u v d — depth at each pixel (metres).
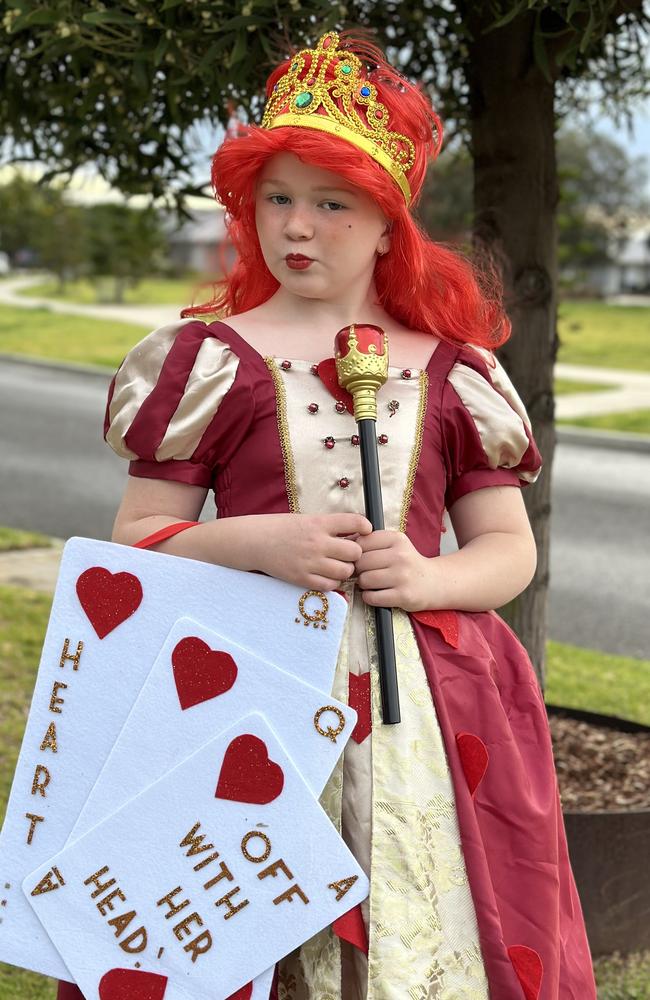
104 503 7.81
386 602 1.71
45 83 3.16
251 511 1.78
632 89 3.46
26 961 1.63
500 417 1.88
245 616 1.67
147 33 2.45
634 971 2.67
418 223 2.03
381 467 1.79
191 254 40.91
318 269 1.79
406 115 1.81
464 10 2.63
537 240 2.79
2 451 9.66
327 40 1.79
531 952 1.70
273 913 1.62
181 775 1.63
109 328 22.31
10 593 5.43
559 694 4.41
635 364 18.41
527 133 2.74
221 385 1.77
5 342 19.14
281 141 1.72
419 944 1.64
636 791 3.00
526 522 1.94
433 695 1.74
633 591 6.27
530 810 1.77
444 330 1.98
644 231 44.59
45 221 32.56
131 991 1.62
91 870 1.63
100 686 1.66
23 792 1.65
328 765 1.64
